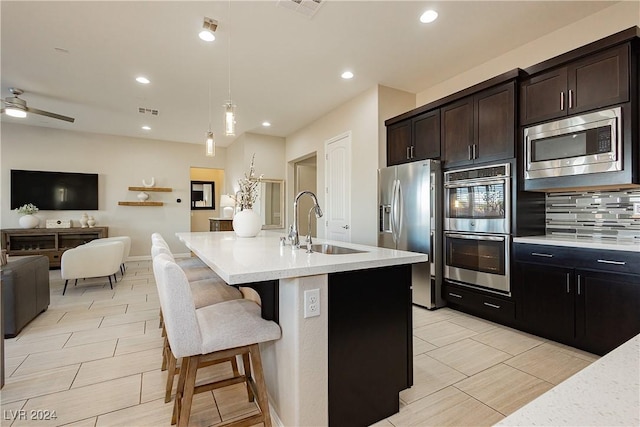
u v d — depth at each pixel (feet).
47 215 20.21
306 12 8.64
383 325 5.59
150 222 23.36
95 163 21.66
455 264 11.03
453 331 9.42
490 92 10.02
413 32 9.64
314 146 18.40
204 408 5.83
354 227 14.66
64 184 20.54
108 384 6.65
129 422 5.46
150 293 13.98
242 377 5.74
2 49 10.44
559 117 8.52
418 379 6.77
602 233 9.04
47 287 11.55
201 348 4.45
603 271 7.50
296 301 4.69
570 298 8.11
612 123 7.50
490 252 9.91
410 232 11.83
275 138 22.34
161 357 7.89
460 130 10.91
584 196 9.43
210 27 9.25
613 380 1.70
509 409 5.78
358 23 9.16
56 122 19.02
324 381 4.93
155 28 9.34
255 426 5.42
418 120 12.40
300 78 12.81
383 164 13.53
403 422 5.45
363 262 5.21
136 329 9.76
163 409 5.82
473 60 11.40
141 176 23.08
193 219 28.73
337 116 16.10
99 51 10.62
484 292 10.14
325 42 10.17
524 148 9.29
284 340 5.07
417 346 8.39
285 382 5.05
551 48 9.73
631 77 7.29
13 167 19.47
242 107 16.17
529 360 7.58
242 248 7.13
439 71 12.28
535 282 8.83
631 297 7.07
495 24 9.25
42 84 13.25
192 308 4.37
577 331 7.98
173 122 18.94
